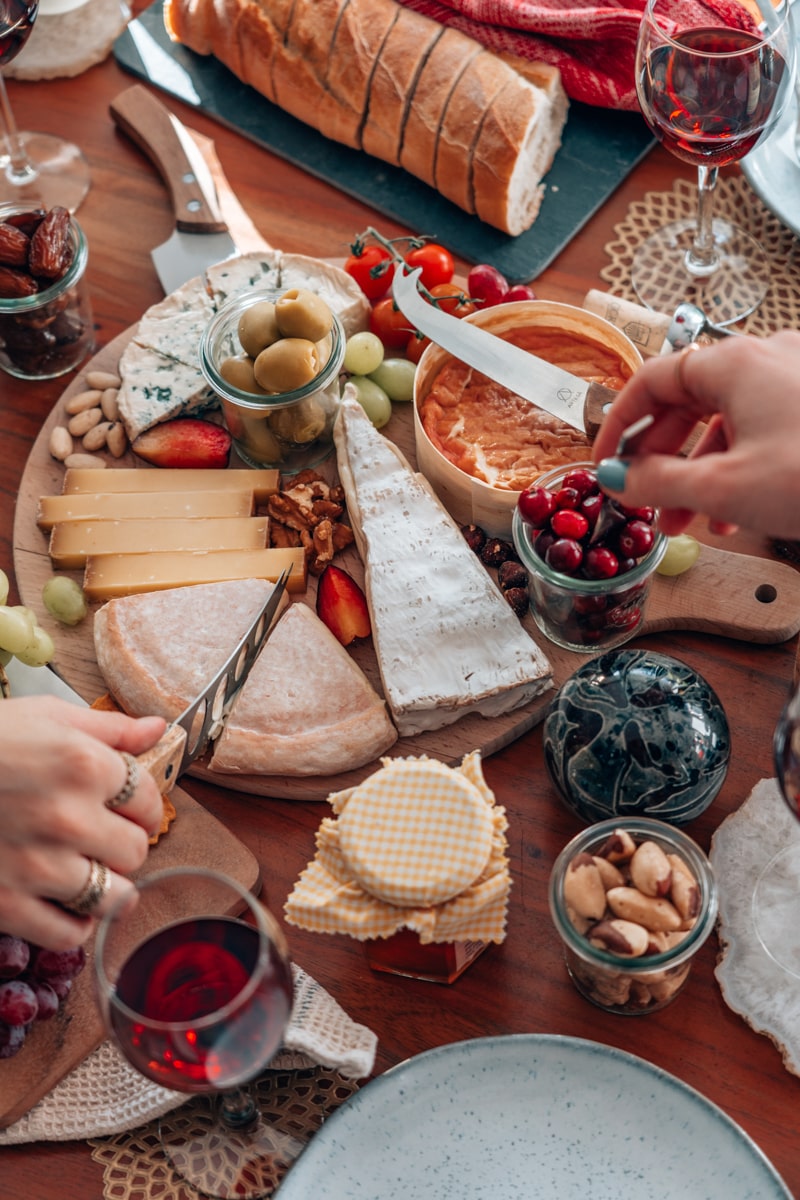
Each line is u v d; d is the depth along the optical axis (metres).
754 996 1.15
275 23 1.79
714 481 0.94
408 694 1.30
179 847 1.26
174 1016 1.00
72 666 1.40
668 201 1.76
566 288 1.69
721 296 1.66
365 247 1.67
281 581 1.37
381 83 1.72
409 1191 1.04
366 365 1.53
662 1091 1.05
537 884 1.25
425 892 1.07
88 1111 1.13
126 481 1.52
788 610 1.36
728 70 1.37
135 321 1.71
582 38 1.73
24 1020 1.10
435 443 1.45
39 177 1.85
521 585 1.40
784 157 1.65
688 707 1.16
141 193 1.83
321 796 1.31
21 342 1.59
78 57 1.96
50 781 1.05
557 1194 1.03
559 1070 1.07
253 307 1.41
